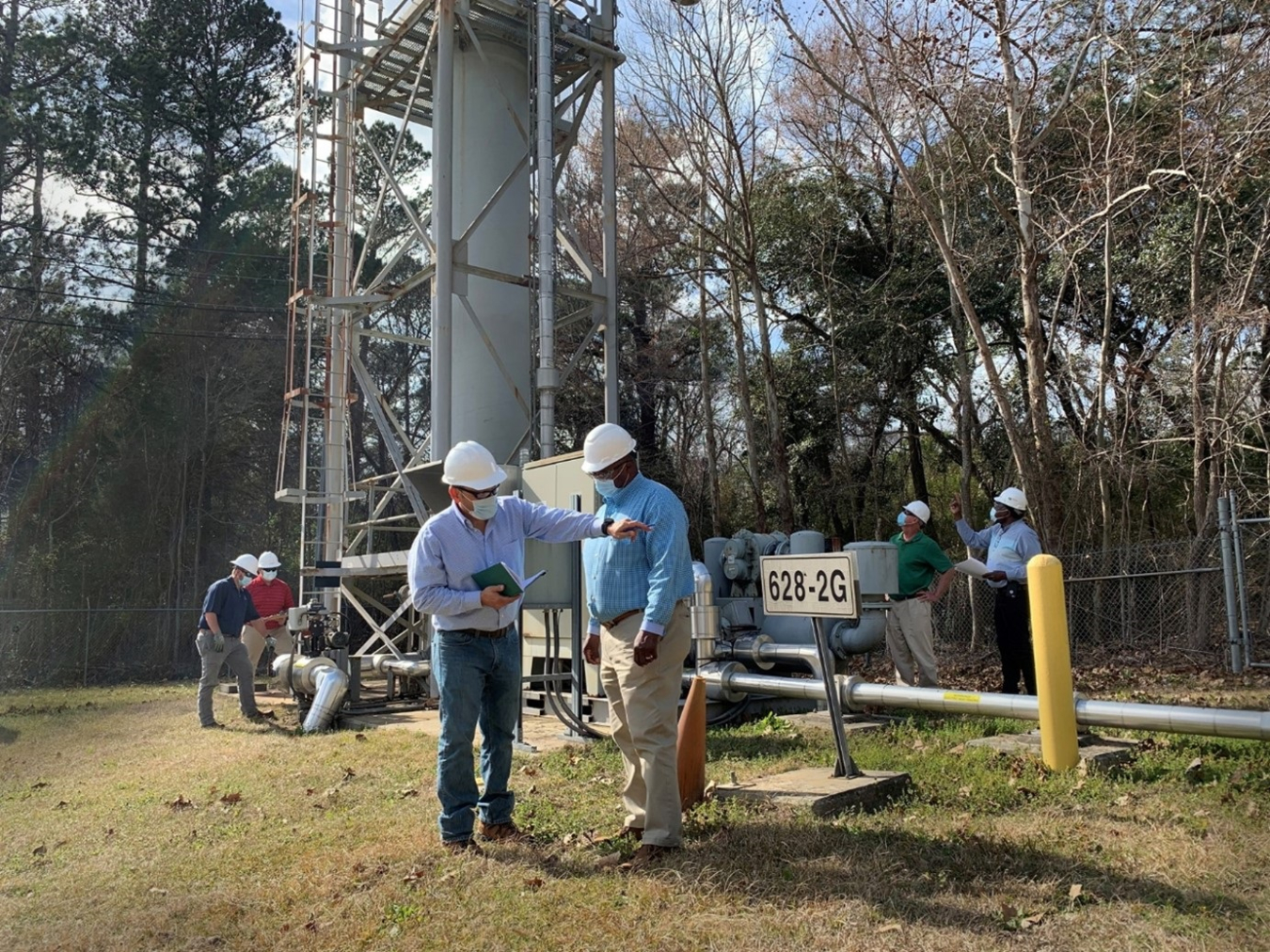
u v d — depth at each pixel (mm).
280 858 5074
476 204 13234
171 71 26859
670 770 4742
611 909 4070
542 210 12461
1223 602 15508
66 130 25203
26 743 10148
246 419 27906
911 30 16125
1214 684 11180
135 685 18656
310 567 14211
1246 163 12508
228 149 28438
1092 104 14633
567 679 8836
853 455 24250
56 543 25156
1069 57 13859
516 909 4129
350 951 3820
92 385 26531
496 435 12836
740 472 26797
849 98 14602
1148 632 15508
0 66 25141
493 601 4836
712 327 25547
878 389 22828
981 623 17328
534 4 13234
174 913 4312
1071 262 13922
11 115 24203
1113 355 18141
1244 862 4359
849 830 4961
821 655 6016
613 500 5016
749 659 9484
